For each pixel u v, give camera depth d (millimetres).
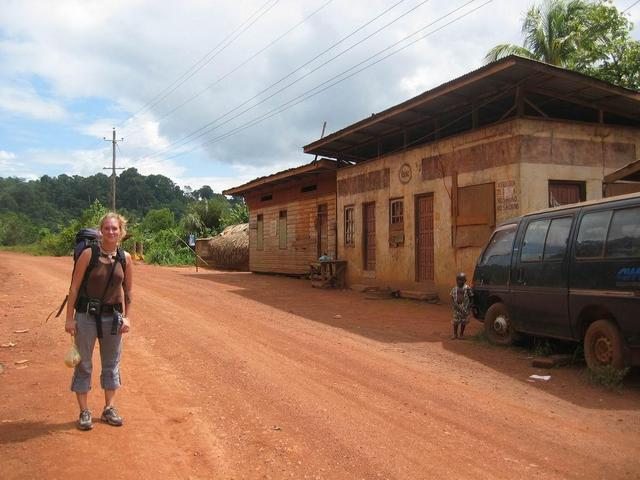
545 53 24250
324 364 7684
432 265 15336
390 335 10148
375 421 5398
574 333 7570
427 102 14555
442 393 6395
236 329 10172
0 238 74688
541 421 5473
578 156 12773
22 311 11180
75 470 3945
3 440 4434
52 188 125188
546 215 8273
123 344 8586
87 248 4758
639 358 6656
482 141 13305
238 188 27766
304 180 23109
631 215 6828
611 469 4336
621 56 22734
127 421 5070
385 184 17203
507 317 8961
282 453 4559
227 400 5934
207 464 4293
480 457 4551
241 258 30422
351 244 19203
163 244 40750
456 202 14070
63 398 5645
